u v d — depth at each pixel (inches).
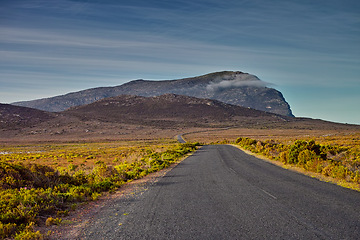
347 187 379.6
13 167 419.2
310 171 550.6
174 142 3262.8
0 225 232.7
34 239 217.9
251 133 4884.4
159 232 218.1
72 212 304.5
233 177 499.8
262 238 195.9
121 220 258.8
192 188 407.2
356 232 203.0
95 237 216.1
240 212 265.4
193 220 245.4
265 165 685.9
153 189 417.7
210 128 6717.5
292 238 194.2
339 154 708.0
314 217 241.6
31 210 279.7
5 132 4933.6
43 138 4606.3
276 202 301.4
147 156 1065.5
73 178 486.3
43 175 441.1
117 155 1473.9
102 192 418.3
